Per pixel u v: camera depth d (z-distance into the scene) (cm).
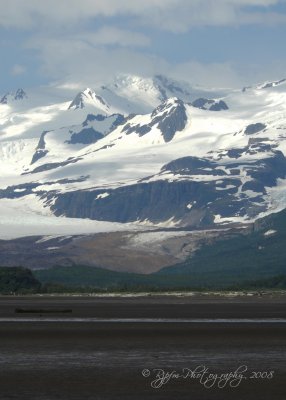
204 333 16125
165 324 18275
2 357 12619
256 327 17475
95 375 11119
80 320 19388
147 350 13450
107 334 15888
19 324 18162
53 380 10775
